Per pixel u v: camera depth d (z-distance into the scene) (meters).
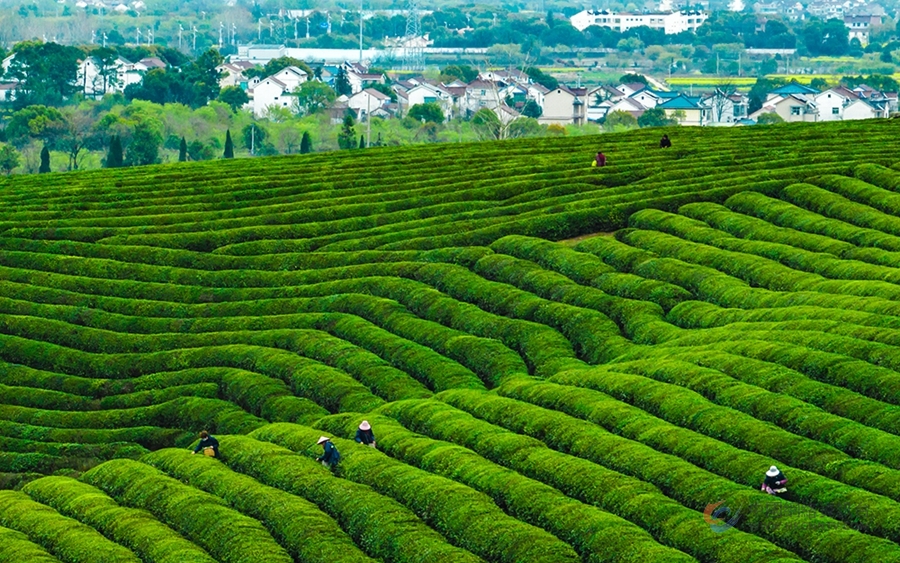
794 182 153.50
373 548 80.56
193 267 148.88
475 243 146.88
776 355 100.19
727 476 84.00
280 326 131.50
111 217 164.12
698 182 159.38
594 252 139.50
